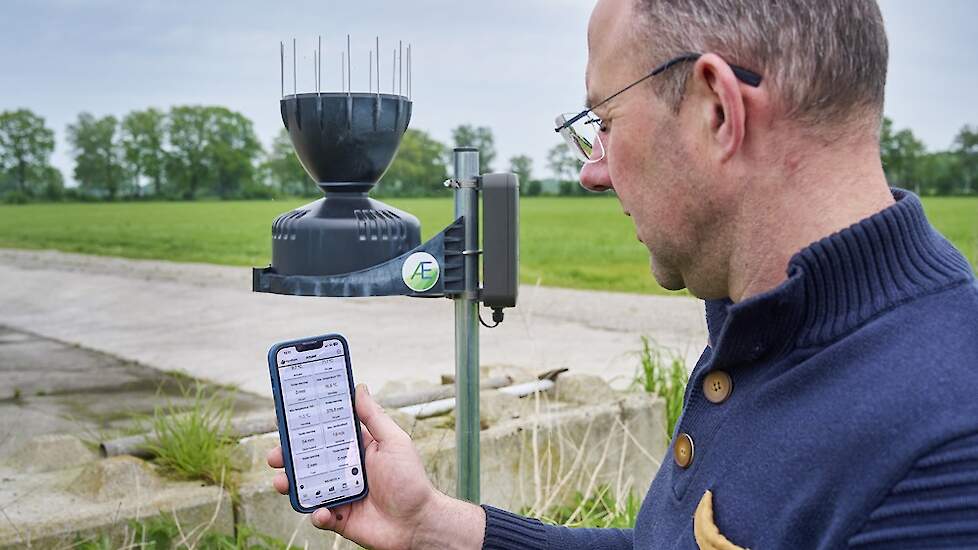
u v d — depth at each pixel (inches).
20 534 108.5
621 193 47.8
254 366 301.0
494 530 59.1
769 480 40.9
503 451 143.6
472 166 89.0
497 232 89.0
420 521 59.1
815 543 39.4
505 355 299.9
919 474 36.7
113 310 446.3
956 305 40.2
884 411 38.1
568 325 366.0
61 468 137.6
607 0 47.8
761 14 41.8
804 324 42.0
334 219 79.7
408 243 84.2
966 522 35.3
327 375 60.3
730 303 50.4
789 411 41.3
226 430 135.5
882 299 40.6
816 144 42.2
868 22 42.1
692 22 43.3
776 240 43.4
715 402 45.8
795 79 41.5
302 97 77.7
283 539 123.3
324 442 59.3
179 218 1443.2
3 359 316.2
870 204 42.2
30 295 511.8
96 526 112.2
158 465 130.4
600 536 61.6
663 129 45.0
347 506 60.2
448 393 161.6
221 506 119.6
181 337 361.4
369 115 77.6
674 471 47.9
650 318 382.6
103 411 240.4
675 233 46.3
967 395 37.2
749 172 43.3
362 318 409.1
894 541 36.6
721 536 41.6
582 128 53.4
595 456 153.7
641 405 161.3
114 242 991.0
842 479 38.6
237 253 855.7
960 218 785.6
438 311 430.9
